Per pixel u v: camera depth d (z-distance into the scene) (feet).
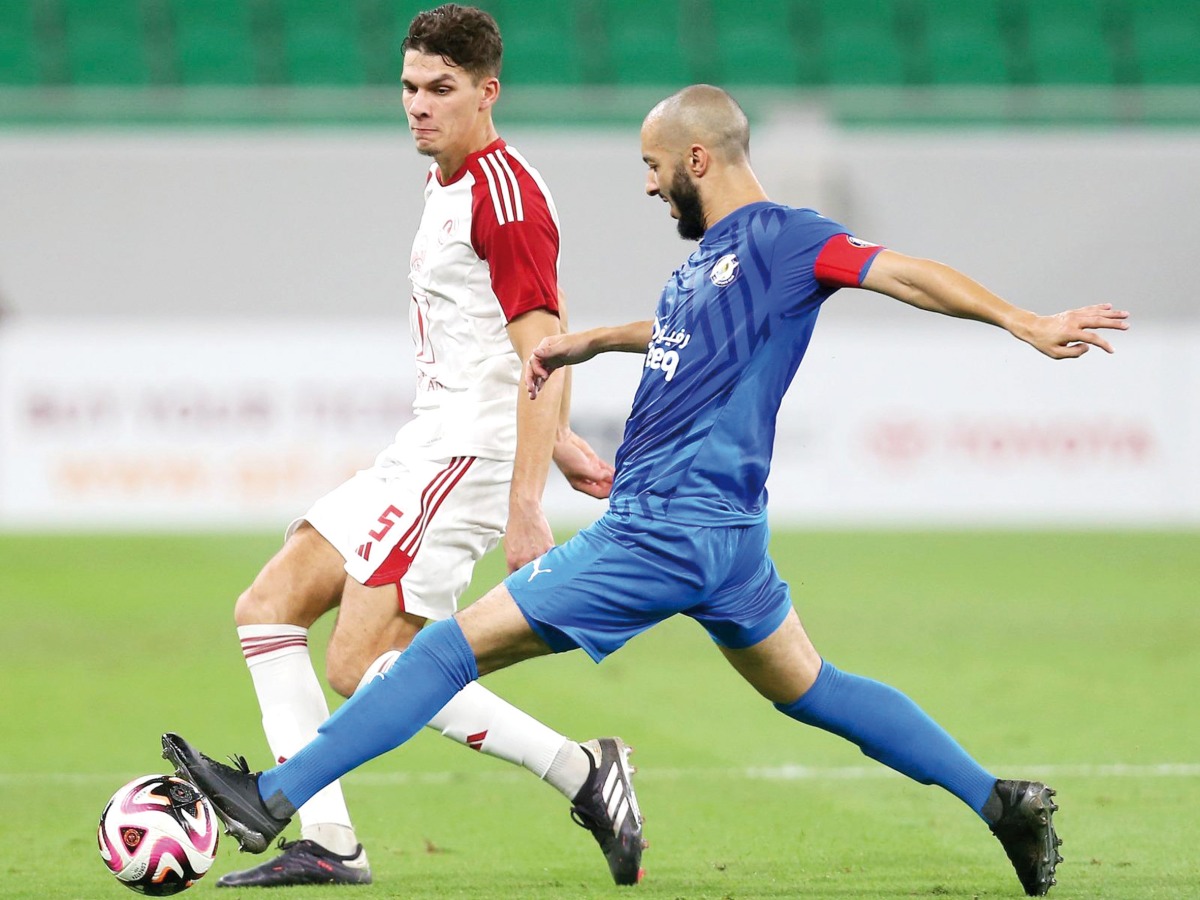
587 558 46.57
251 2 240.73
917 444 178.29
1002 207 203.00
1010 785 49.26
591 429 172.55
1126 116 203.41
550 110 201.67
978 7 247.29
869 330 177.88
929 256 202.80
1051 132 203.41
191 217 201.36
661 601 46.50
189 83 235.61
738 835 60.59
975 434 178.19
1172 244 202.90
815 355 177.99
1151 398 178.81
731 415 46.34
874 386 178.09
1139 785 68.80
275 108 202.49
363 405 171.53
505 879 53.47
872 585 142.92
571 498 177.68
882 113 203.41
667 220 201.77
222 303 201.77
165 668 105.29
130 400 170.19
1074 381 178.40
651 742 81.56
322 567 53.78
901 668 103.71
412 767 76.13
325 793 53.16
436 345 55.01
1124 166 202.90
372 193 202.69
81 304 200.23
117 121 200.75
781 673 49.55
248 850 45.75
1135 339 178.70
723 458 46.37
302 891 51.47
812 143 201.05
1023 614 127.34
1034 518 178.70
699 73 241.35
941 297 43.88
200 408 170.71
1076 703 91.04
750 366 46.29
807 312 46.57
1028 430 178.60
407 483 53.93
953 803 66.74
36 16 237.04
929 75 242.78
